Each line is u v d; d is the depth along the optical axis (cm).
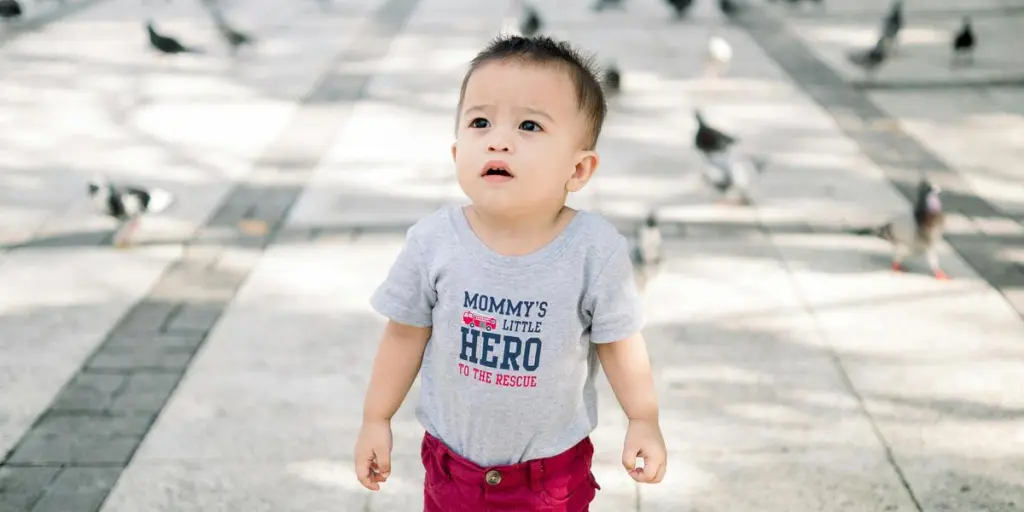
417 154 622
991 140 630
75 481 306
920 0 1112
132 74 833
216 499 297
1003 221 502
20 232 511
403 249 177
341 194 556
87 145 652
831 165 594
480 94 159
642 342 177
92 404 349
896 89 756
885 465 306
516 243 167
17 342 394
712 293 428
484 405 173
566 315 167
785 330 394
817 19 1027
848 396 346
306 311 419
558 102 159
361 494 298
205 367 374
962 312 407
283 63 859
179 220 521
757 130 665
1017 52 857
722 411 338
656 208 532
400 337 182
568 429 178
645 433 178
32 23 1037
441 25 1005
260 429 333
